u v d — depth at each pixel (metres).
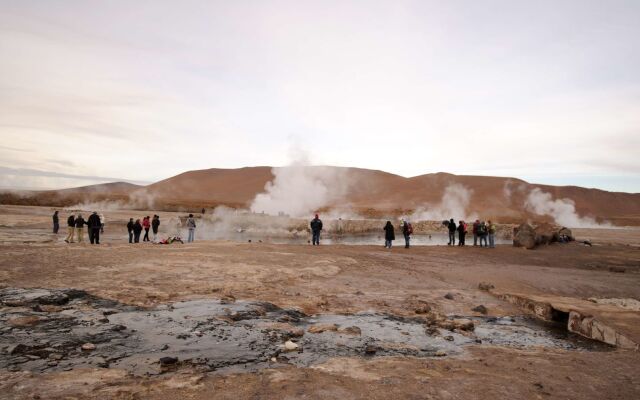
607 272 16.89
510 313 10.16
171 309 8.41
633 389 4.79
